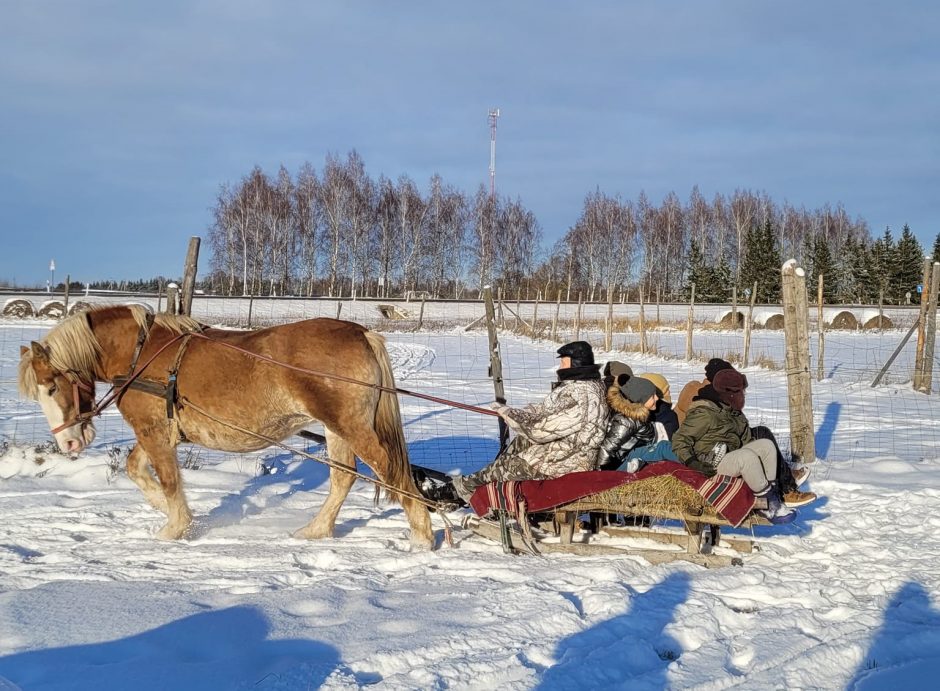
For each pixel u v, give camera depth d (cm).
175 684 385
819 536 680
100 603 485
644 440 659
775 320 3891
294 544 632
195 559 586
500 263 7312
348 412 627
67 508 734
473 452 1066
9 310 3322
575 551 607
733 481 573
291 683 376
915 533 682
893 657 430
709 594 517
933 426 1298
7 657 412
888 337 3409
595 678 389
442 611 476
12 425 1164
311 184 6675
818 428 1283
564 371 635
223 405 647
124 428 1177
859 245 7119
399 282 7012
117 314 694
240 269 6706
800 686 388
